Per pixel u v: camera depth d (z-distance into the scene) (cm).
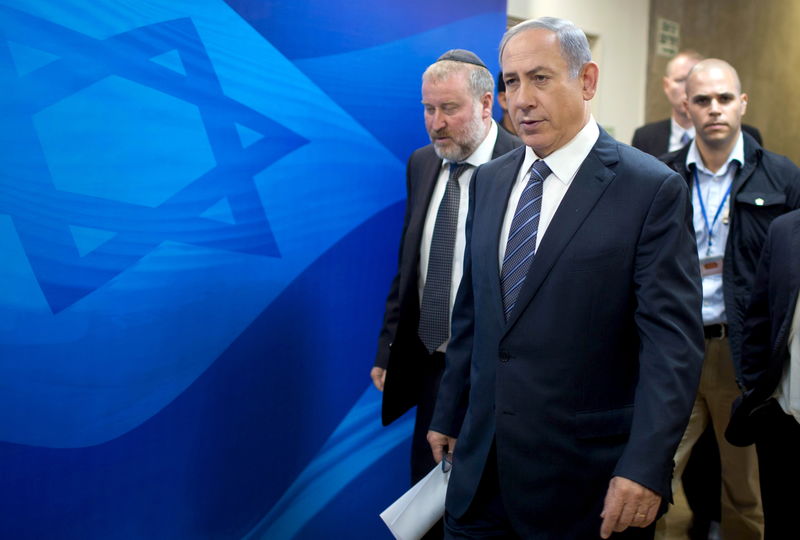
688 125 385
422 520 205
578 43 163
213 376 246
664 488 148
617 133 452
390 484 294
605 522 151
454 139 232
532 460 163
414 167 261
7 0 203
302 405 268
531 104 163
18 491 211
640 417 152
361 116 275
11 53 204
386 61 280
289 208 260
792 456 221
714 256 289
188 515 243
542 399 162
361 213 279
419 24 287
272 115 254
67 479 219
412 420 300
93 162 219
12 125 206
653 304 154
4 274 206
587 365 161
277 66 254
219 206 244
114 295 224
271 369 259
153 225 231
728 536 302
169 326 235
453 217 238
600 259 160
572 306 161
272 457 261
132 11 224
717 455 340
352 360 280
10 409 209
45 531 216
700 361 155
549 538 163
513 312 165
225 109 244
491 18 305
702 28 495
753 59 543
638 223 159
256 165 252
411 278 245
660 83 468
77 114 216
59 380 216
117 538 229
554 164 169
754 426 229
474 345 181
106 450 225
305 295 266
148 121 229
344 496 281
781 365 217
